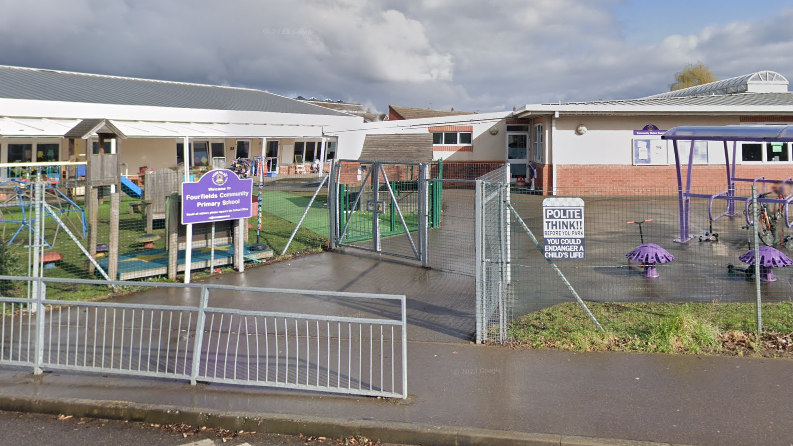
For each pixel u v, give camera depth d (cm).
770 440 434
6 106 2164
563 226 704
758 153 2134
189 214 977
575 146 2152
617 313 755
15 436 479
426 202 1103
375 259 1184
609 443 432
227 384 553
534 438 442
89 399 521
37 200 820
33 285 823
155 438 475
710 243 1224
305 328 732
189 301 870
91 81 3008
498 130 2570
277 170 3362
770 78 2670
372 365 598
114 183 1069
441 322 754
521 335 680
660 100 2434
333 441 466
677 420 466
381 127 2694
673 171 2144
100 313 805
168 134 2483
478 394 521
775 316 724
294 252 1240
